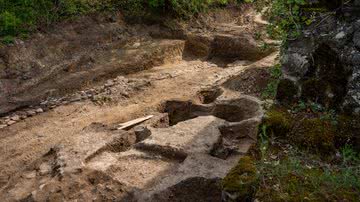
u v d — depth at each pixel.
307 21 4.13
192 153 5.92
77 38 11.80
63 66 10.71
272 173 3.37
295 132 3.80
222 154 6.29
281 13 4.58
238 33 13.73
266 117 3.97
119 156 6.09
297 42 4.23
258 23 15.07
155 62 12.07
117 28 12.87
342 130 3.70
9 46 10.45
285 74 4.25
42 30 11.45
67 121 8.49
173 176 5.36
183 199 5.14
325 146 3.64
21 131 8.13
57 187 5.25
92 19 12.65
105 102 9.33
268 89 6.76
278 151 3.71
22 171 6.25
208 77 10.85
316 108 3.96
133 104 9.25
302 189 3.17
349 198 3.05
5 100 9.20
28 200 5.12
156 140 6.33
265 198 3.11
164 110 9.07
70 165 5.71
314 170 3.45
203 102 9.62
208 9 15.46
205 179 5.25
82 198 5.13
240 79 9.71
